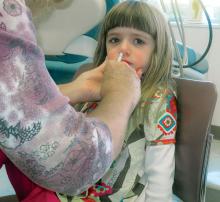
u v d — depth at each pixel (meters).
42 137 0.36
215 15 1.97
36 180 0.39
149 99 0.83
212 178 1.14
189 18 1.99
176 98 0.86
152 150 0.80
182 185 0.84
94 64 0.97
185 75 1.41
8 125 0.34
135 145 0.80
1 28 0.34
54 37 1.16
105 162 0.41
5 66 0.34
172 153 0.81
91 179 0.41
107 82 0.48
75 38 1.20
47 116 0.36
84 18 1.15
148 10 0.85
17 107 0.34
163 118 0.81
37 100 0.36
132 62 0.82
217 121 1.98
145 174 0.82
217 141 1.87
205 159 0.79
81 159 0.38
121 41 0.84
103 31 0.92
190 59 1.40
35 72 0.36
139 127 0.81
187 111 0.83
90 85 0.68
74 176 0.39
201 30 1.98
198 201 0.81
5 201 0.76
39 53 0.37
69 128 0.37
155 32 0.85
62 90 0.69
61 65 1.27
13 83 0.34
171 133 0.81
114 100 0.45
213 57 1.99
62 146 0.37
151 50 0.85
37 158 0.36
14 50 0.34
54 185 0.39
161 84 0.86
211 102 0.79
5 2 0.35
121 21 0.84
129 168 0.79
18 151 0.35
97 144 0.39
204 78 1.51
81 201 0.73
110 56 0.82
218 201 1.08
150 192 0.80
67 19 1.13
